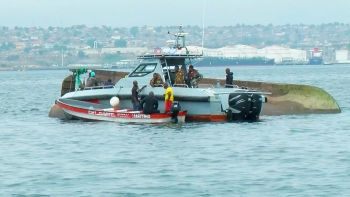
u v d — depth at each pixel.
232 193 36.72
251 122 64.69
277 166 43.09
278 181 39.03
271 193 36.56
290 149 49.25
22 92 143.25
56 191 37.56
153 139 54.19
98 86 68.25
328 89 132.12
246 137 55.06
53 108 76.62
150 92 62.88
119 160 45.78
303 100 74.50
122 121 64.19
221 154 47.47
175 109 62.53
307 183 38.47
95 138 55.59
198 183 38.91
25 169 43.38
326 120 66.88
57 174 41.69
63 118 73.31
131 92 64.81
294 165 43.28
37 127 64.94
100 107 66.88
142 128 60.41
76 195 36.69
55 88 162.88
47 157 47.62
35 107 93.38
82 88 71.25
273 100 75.12
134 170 42.50
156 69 65.25
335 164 43.31
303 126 61.91
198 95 63.25
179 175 40.91
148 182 39.31
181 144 51.78
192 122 64.06
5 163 45.53
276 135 56.16
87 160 46.09
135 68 66.19
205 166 43.44
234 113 64.56
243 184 38.53
